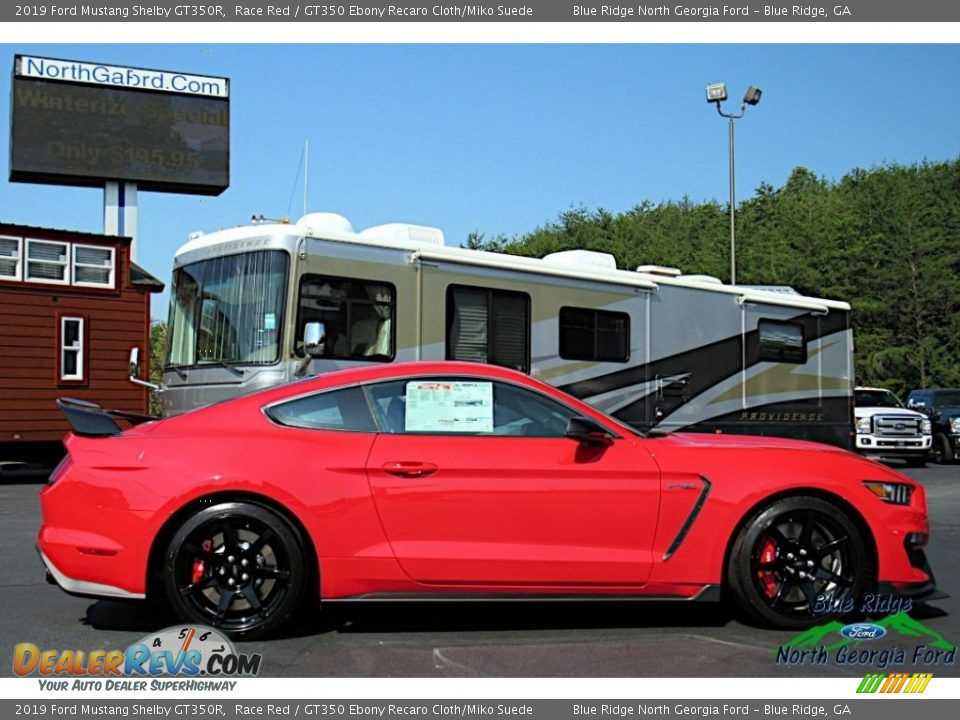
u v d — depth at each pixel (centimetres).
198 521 507
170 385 1036
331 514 512
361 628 554
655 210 7231
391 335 1010
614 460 534
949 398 2292
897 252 4516
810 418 1383
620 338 1196
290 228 968
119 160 2909
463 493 520
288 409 534
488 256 1088
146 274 1748
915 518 557
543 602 587
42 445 1562
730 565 543
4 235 1514
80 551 506
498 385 547
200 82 3034
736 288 1323
